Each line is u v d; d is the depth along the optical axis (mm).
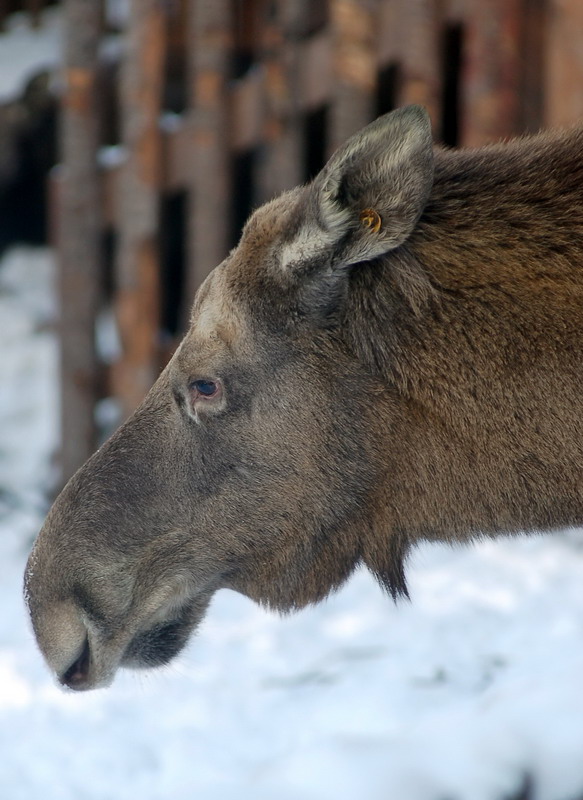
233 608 20500
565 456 10477
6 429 28281
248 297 10797
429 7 22781
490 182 10898
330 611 19703
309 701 16312
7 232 32688
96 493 11305
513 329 10516
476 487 10750
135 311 25766
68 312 26109
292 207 10867
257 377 10867
